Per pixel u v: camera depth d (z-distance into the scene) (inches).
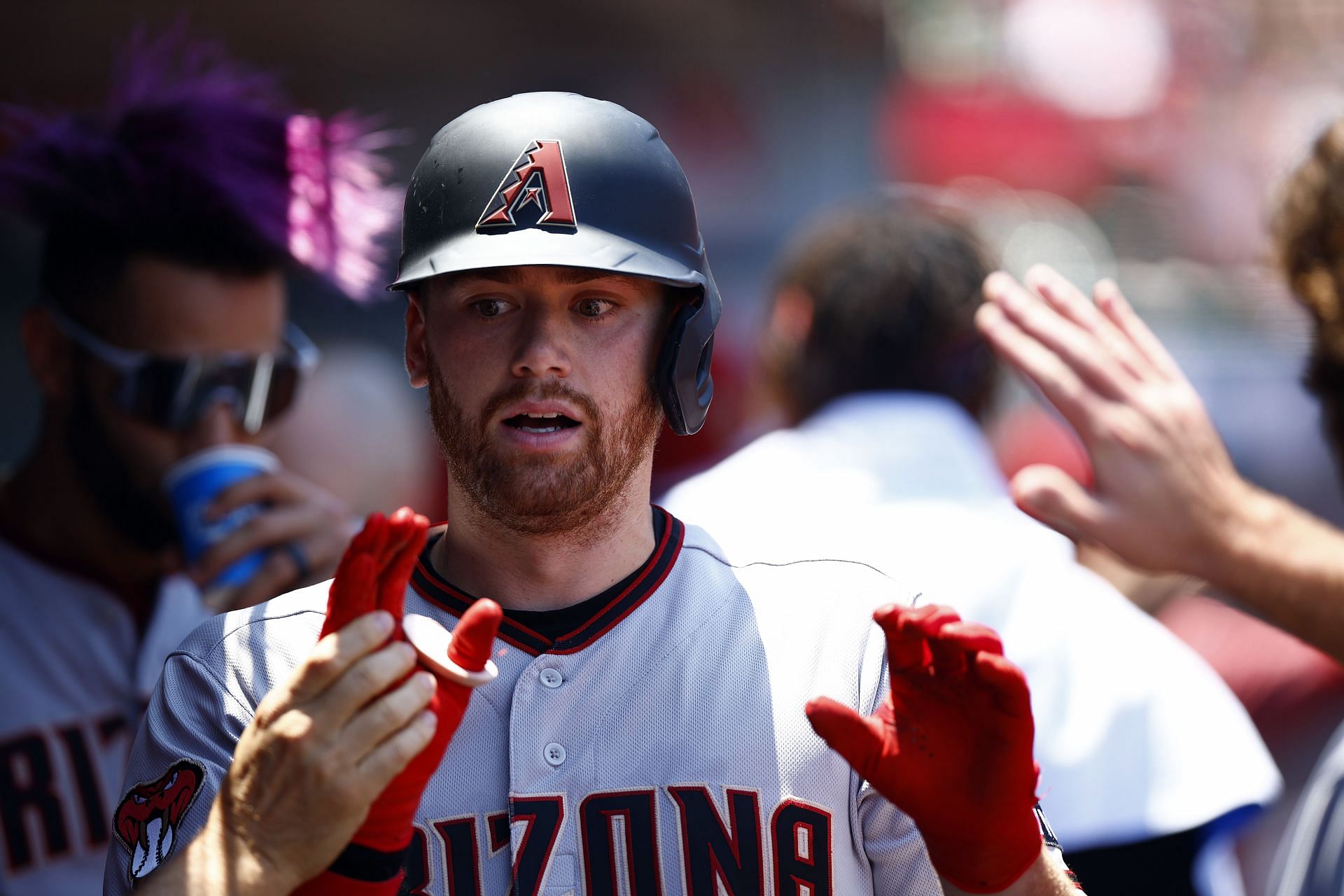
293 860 208.5
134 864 238.2
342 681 207.8
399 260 256.2
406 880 236.8
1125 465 273.1
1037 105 1471.5
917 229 425.4
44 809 385.4
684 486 425.1
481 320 241.6
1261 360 791.7
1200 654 447.2
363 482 534.6
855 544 378.0
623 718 245.1
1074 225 1259.8
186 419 380.5
